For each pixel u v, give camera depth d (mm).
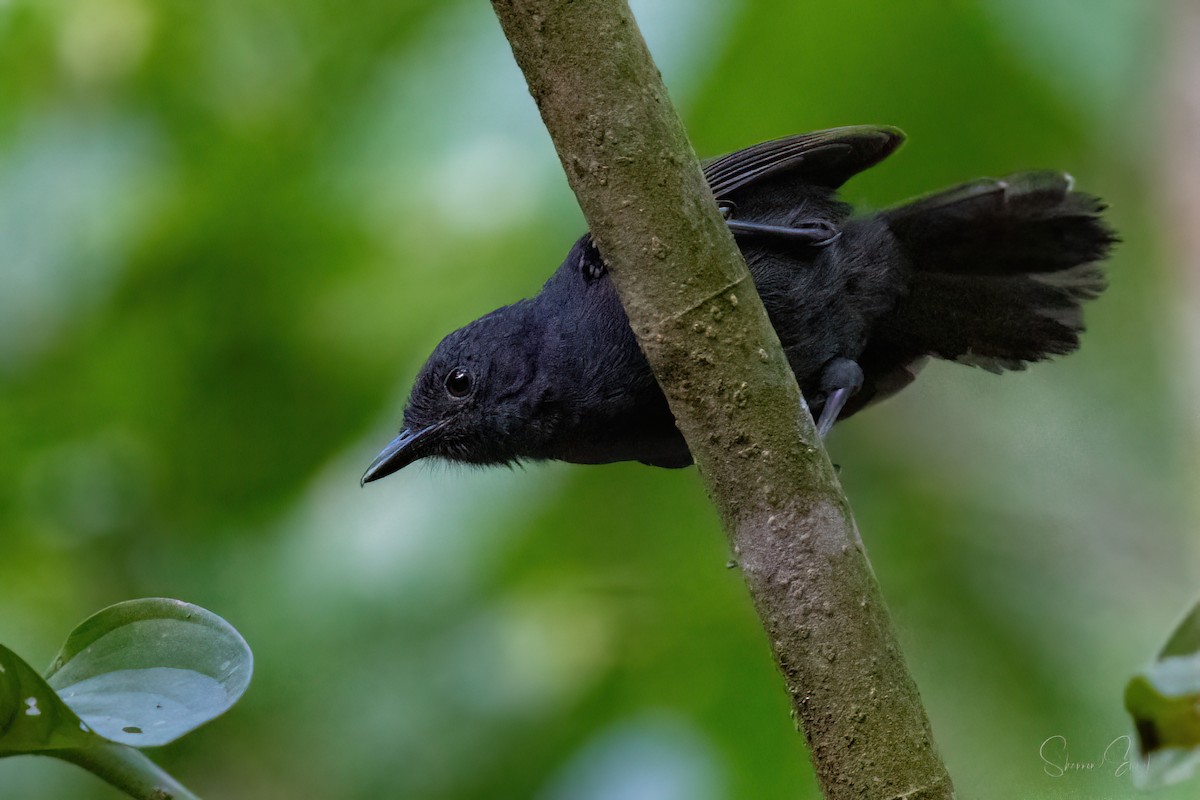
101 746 5148
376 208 11336
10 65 12547
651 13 10164
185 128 12562
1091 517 12289
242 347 12336
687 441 5793
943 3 10047
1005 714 11344
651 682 10453
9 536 12859
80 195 12484
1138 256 12648
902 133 8930
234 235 11883
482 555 10688
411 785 10336
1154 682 5273
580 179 5668
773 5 10016
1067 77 10234
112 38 12367
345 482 11039
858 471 12477
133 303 12453
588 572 10945
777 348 5723
